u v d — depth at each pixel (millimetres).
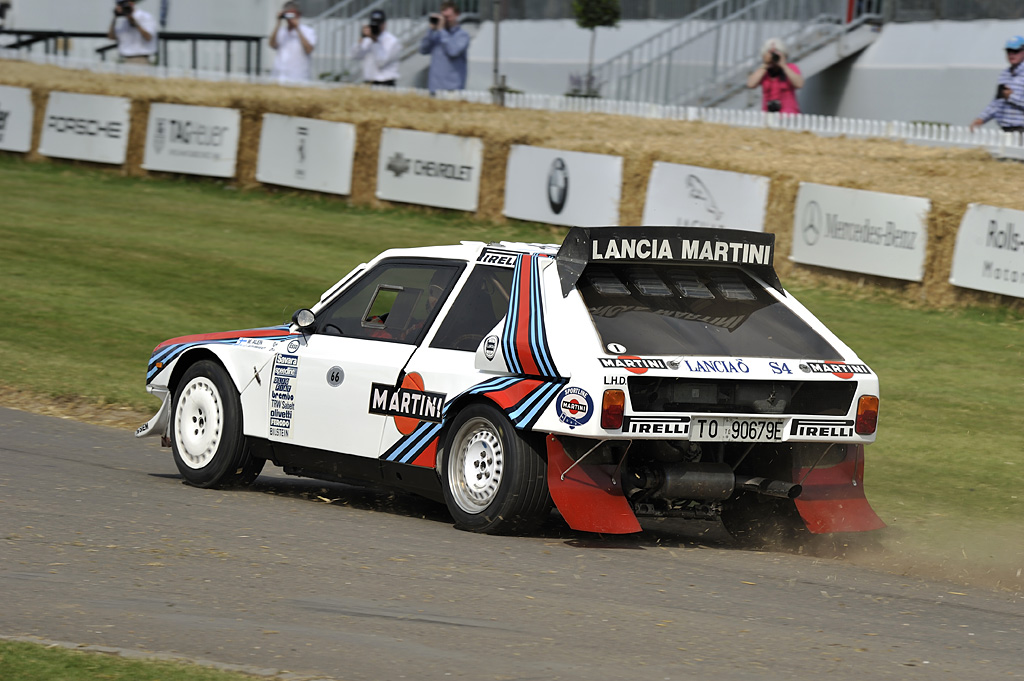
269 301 58594
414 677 16969
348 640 18469
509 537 26109
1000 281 55000
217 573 21906
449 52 92750
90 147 91812
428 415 26875
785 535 27797
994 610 22422
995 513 31469
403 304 28500
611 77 110438
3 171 90875
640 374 24281
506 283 26969
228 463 30109
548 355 25078
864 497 27109
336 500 30516
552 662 17922
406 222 77750
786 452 26891
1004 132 69188
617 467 25438
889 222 58469
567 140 72938
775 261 63156
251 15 126625
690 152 68188
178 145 88812
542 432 25188
